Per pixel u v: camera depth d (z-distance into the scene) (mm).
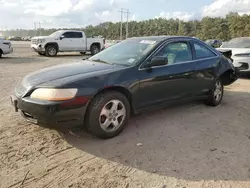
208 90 5301
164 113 5027
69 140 3760
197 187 2719
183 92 4750
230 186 2736
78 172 2973
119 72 3848
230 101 6082
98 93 3648
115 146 3611
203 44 5363
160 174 2949
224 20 94688
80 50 19938
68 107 3342
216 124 4523
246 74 9094
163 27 109375
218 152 3477
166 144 3697
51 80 3537
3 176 2852
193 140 3850
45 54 18672
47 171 2975
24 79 3930
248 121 4711
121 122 3918
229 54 7387
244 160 3273
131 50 4570
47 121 3340
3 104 5434
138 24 112625
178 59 4699
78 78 3541
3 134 3898
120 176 2904
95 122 3604
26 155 3314
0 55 16109
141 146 3619
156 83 4230
